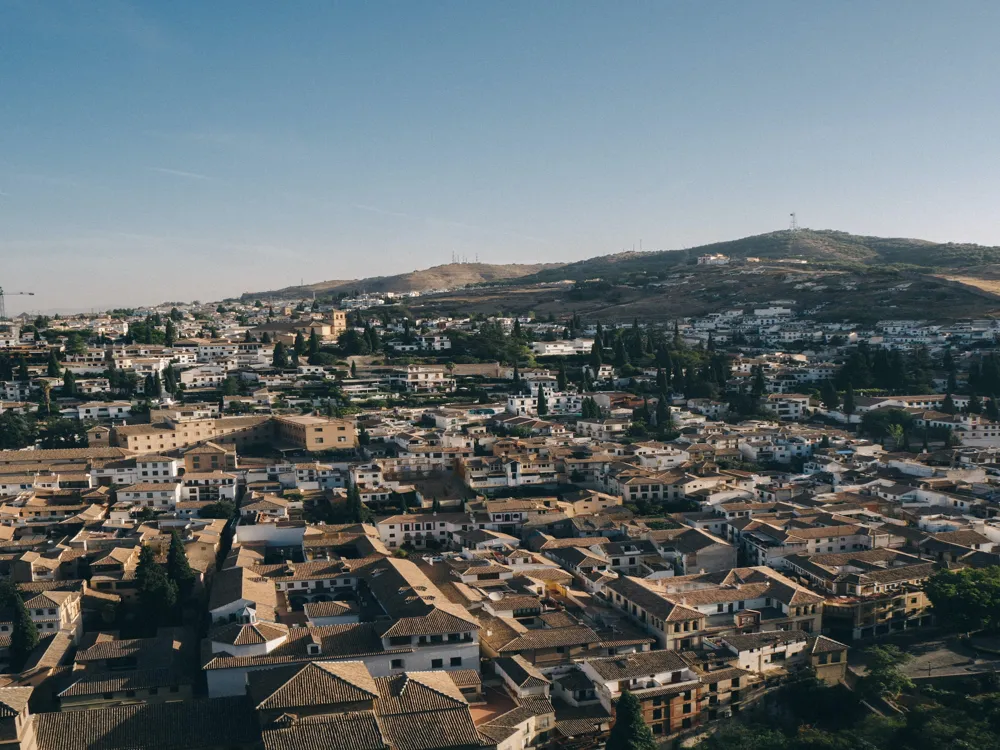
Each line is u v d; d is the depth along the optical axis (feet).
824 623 558.97
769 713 473.26
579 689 448.65
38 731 371.56
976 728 419.95
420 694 398.62
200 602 593.83
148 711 385.70
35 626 520.42
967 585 540.11
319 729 360.89
